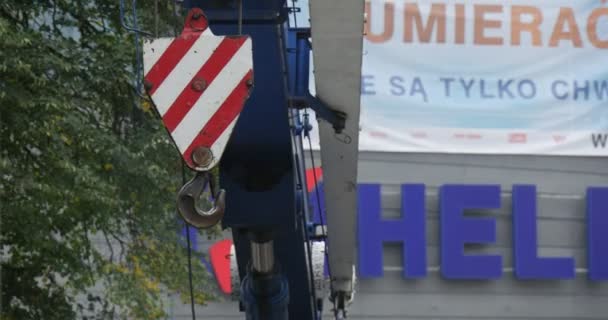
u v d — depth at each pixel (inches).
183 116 572.7
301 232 825.5
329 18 629.0
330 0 616.4
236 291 945.5
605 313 2484.0
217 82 573.9
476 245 2471.7
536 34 2342.5
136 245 1390.3
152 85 573.3
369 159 2453.2
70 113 1249.4
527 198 2454.5
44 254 1349.7
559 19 2346.2
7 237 1314.0
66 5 1339.8
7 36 1169.4
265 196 729.0
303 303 863.7
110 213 1325.0
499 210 2474.2
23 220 1263.5
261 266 775.7
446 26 2333.9
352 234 934.4
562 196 2486.5
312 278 904.3
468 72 2340.1
